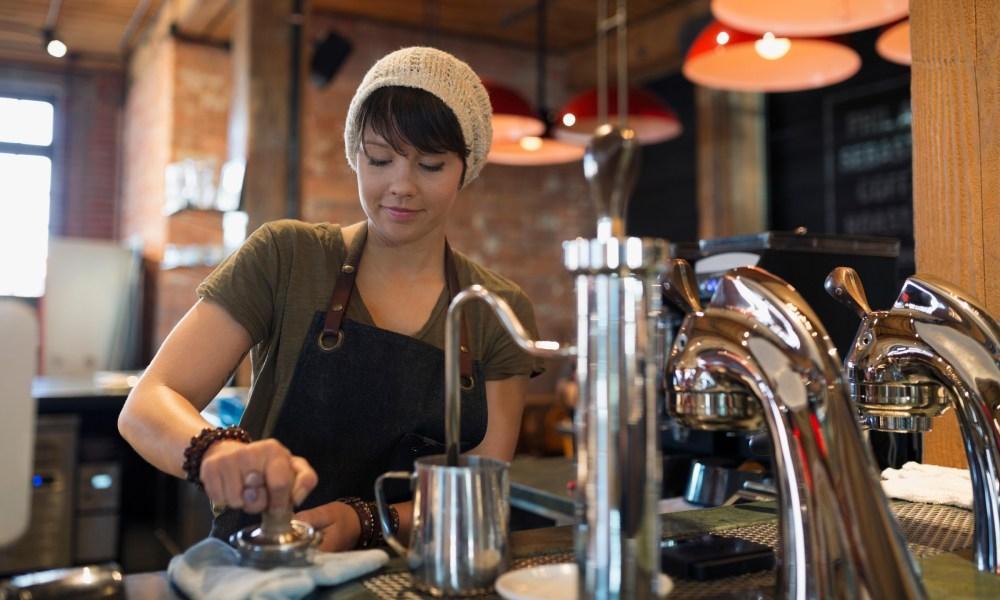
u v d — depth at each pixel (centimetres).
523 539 88
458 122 104
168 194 414
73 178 644
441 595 68
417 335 115
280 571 70
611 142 56
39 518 365
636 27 579
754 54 273
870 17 221
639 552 58
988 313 78
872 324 82
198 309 107
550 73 646
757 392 64
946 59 117
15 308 185
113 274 563
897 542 62
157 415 91
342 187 568
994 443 77
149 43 578
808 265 152
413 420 112
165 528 387
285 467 73
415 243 115
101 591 72
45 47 587
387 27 585
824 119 483
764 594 70
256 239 111
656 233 606
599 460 59
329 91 565
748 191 518
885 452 127
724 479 140
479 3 545
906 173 432
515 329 63
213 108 534
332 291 113
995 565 77
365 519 94
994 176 112
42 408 364
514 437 123
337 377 110
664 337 161
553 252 648
